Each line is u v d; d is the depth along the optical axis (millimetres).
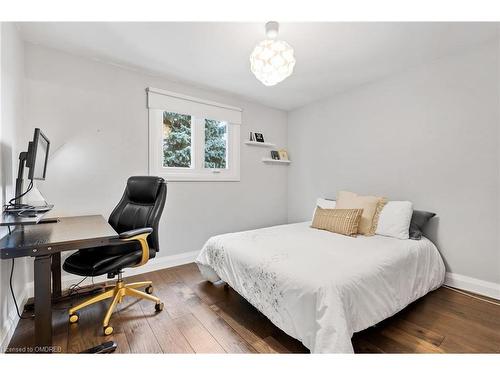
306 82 2840
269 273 1548
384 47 2086
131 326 1652
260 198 3656
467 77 2139
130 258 1665
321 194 3471
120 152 2453
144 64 2391
